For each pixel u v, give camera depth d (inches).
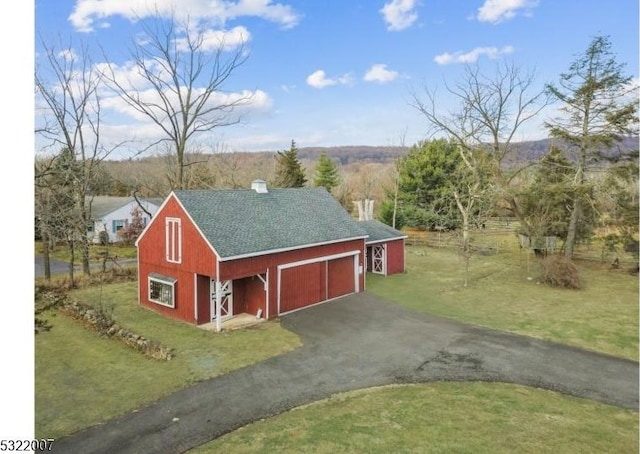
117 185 1761.8
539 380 447.8
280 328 624.7
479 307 732.7
